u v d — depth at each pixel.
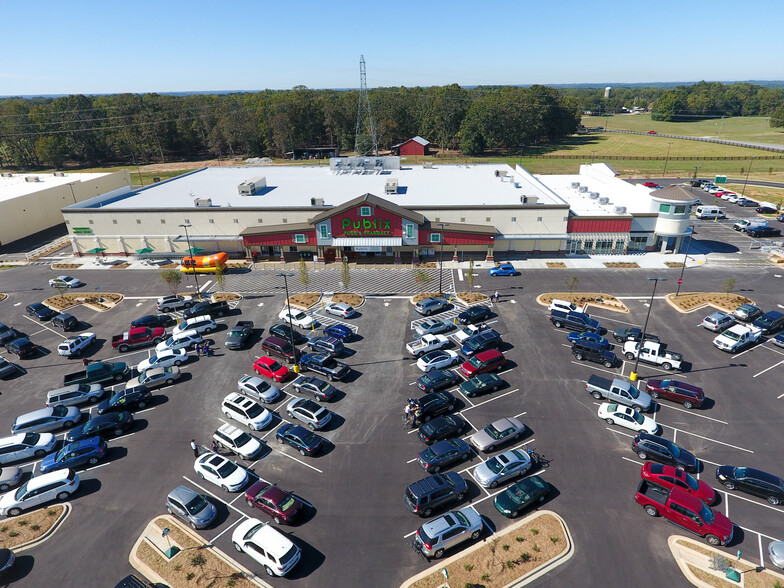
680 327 50.72
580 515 28.88
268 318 54.84
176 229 73.06
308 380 41.16
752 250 73.50
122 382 44.03
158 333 50.09
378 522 28.62
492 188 81.00
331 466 33.06
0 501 30.09
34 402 41.06
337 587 24.81
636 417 35.84
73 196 99.56
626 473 32.00
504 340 48.78
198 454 34.41
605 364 44.12
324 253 71.38
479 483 31.31
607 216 69.38
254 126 188.25
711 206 91.00
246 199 77.25
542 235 70.25
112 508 30.11
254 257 72.31
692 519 27.25
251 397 40.66
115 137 184.12
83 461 33.47
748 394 39.69
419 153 176.62
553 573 25.34
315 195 78.50
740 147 181.25
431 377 41.09
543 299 57.31
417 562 26.08
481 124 180.12
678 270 65.88
